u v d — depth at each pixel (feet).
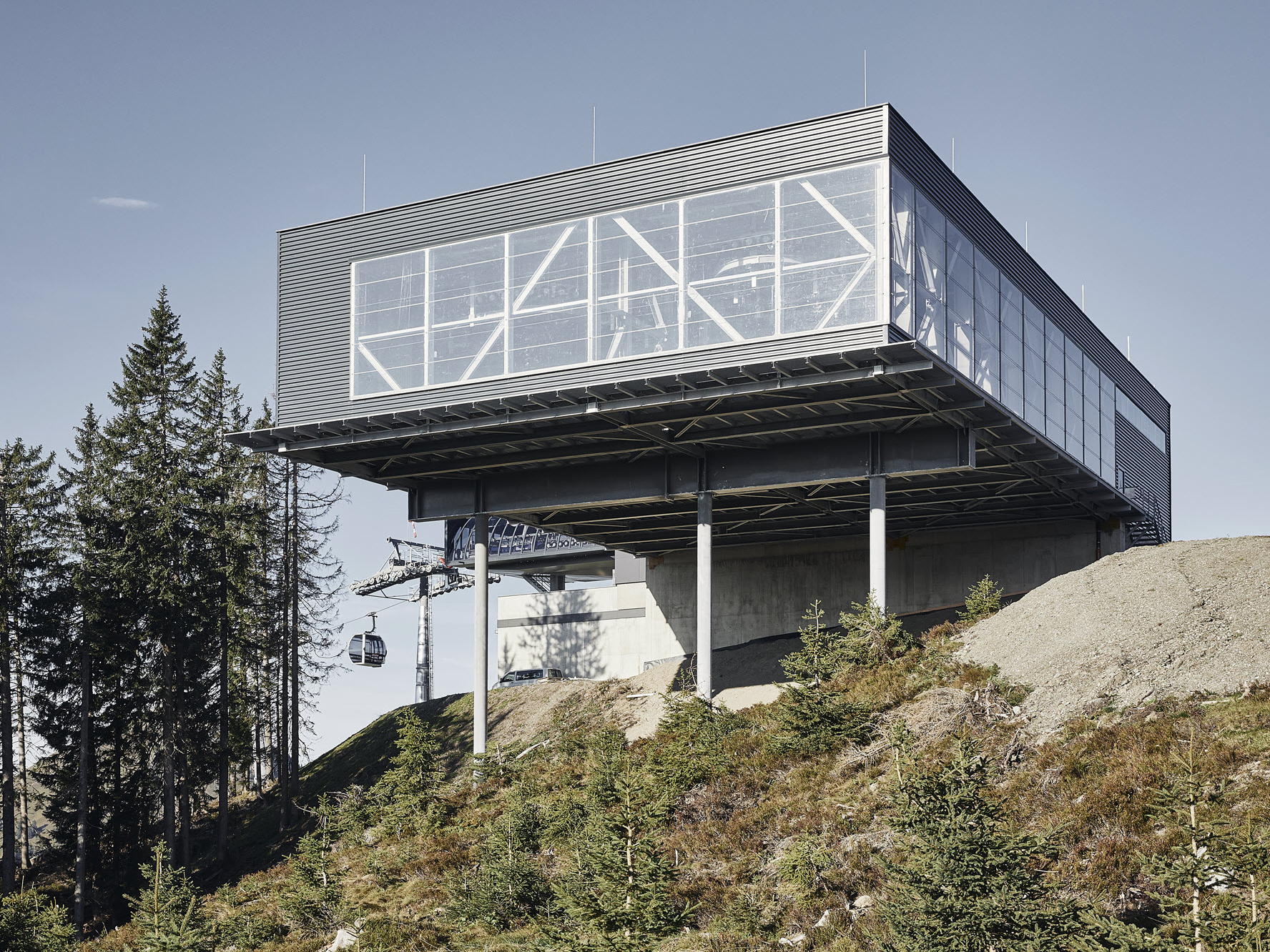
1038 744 70.03
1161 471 191.93
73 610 152.66
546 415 116.06
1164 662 75.61
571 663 191.42
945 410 110.52
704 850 71.20
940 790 47.78
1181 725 65.21
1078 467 135.54
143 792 156.76
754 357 106.73
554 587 239.09
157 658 154.92
